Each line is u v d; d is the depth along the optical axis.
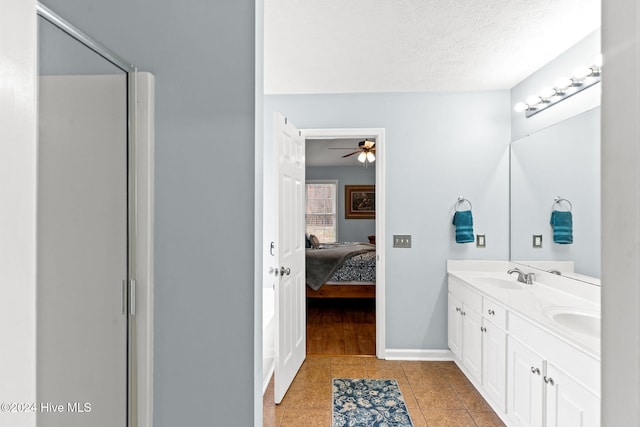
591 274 2.40
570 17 2.26
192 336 1.40
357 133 3.58
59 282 1.05
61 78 1.04
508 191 3.52
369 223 8.50
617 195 0.32
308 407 2.70
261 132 1.50
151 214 1.38
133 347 1.35
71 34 1.05
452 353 3.55
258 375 1.46
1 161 0.23
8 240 0.24
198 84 1.40
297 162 3.29
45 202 1.00
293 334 3.13
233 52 1.39
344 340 4.12
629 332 0.30
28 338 0.26
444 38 2.52
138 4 1.41
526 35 2.47
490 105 3.53
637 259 0.29
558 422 1.84
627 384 0.30
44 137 1.00
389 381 3.11
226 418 1.40
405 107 3.58
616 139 0.32
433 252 3.58
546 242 2.92
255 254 1.40
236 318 1.40
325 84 3.36
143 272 1.36
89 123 1.14
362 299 6.06
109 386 1.23
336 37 2.50
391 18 2.27
